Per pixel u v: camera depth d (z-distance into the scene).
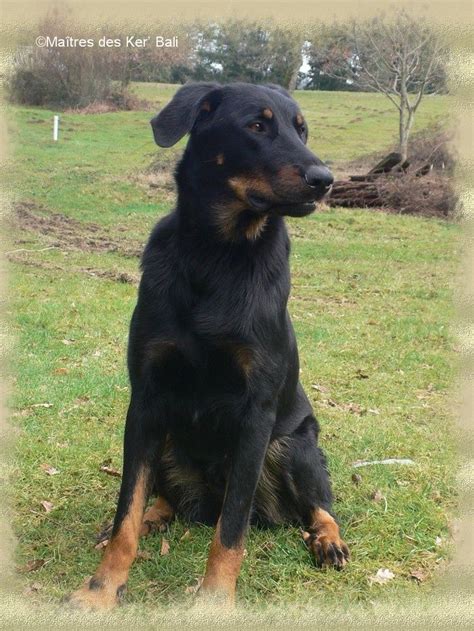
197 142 1.24
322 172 1.16
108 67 9.77
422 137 7.16
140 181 6.20
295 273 3.84
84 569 1.20
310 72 10.99
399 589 1.19
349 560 1.25
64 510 1.37
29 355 2.22
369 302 3.33
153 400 1.20
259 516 1.35
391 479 1.56
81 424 1.75
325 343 2.62
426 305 3.30
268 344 1.18
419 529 1.37
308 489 1.32
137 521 1.15
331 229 5.16
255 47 7.64
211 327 1.16
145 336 1.19
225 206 1.20
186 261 1.19
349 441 1.76
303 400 1.38
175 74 10.17
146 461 1.19
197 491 1.33
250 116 1.21
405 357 2.51
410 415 1.99
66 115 9.32
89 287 3.13
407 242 4.85
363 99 11.45
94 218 4.99
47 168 6.46
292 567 1.23
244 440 1.18
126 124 9.17
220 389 1.19
